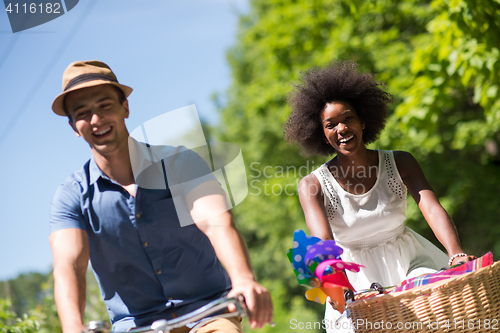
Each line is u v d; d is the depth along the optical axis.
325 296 2.67
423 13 12.14
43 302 7.71
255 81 19.31
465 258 2.90
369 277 3.49
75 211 2.55
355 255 3.54
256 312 1.96
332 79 3.60
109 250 2.56
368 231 3.49
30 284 7.88
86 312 8.09
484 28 7.09
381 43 12.88
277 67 14.85
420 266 3.42
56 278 2.36
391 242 3.51
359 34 13.56
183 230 2.52
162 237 2.53
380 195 3.48
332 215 3.54
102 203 2.54
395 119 10.57
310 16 13.97
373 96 3.69
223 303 1.90
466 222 12.28
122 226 2.53
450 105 7.90
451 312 2.45
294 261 2.62
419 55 8.25
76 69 2.49
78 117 2.49
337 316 3.26
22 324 5.59
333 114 3.51
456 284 2.47
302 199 3.51
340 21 13.29
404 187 3.53
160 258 2.53
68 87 2.46
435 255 3.56
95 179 2.56
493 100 7.32
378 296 2.49
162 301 2.56
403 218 3.52
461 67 7.27
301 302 19.02
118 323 2.57
